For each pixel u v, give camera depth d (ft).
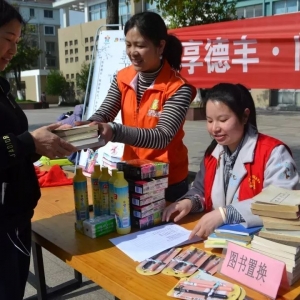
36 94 89.04
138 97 6.27
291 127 28.17
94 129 4.83
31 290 8.48
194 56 12.80
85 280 8.80
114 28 13.43
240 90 5.09
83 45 76.89
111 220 5.14
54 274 9.14
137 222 5.23
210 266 4.17
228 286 3.67
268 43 11.24
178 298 3.57
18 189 4.52
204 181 5.76
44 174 7.87
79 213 5.23
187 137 25.17
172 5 15.25
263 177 5.05
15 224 4.49
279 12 41.55
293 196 3.99
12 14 4.17
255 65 11.59
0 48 4.18
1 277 4.34
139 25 5.64
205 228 4.66
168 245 4.70
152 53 5.78
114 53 10.73
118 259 4.42
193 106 35.37
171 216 5.55
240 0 44.11
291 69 10.98
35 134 4.20
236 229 4.39
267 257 3.71
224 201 5.40
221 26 12.11
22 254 4.83
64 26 86.07
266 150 5.06
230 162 5.36
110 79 10.66
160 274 4.06
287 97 42.98
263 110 43.16
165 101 5.94
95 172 5.40
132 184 5.21
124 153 6.68
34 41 105.50
